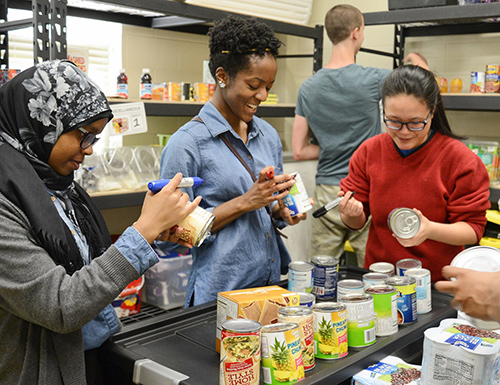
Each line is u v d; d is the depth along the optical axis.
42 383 1.10
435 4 3.01
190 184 1.18
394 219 1.68
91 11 3.02
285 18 3.49
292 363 1.07
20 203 1.04
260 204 1.62
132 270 1.06
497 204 3.12
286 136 4.48
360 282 1.42
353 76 3.04
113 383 1.27
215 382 1.09
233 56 1.58
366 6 4.00
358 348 1.28
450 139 1.80
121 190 2.71
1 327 1.12
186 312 1.46
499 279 1.00
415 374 1.20
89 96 1.12
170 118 3.67
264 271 1.79
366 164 1.95
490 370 1.09
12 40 2.98
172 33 3.67
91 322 1.25
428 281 1.53
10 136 1.11
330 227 3.30
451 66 3.70
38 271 1.01
